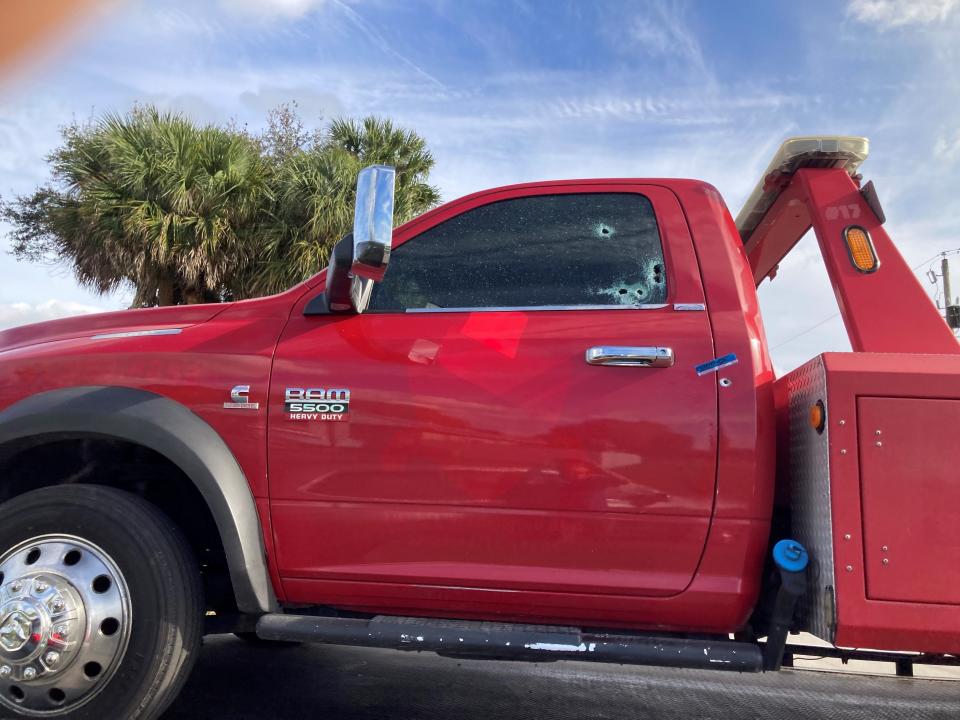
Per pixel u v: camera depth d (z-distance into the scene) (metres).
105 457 2.92
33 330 3.00
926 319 2.61
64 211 12.69
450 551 2.43
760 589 2.40
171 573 2.43
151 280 12.73
